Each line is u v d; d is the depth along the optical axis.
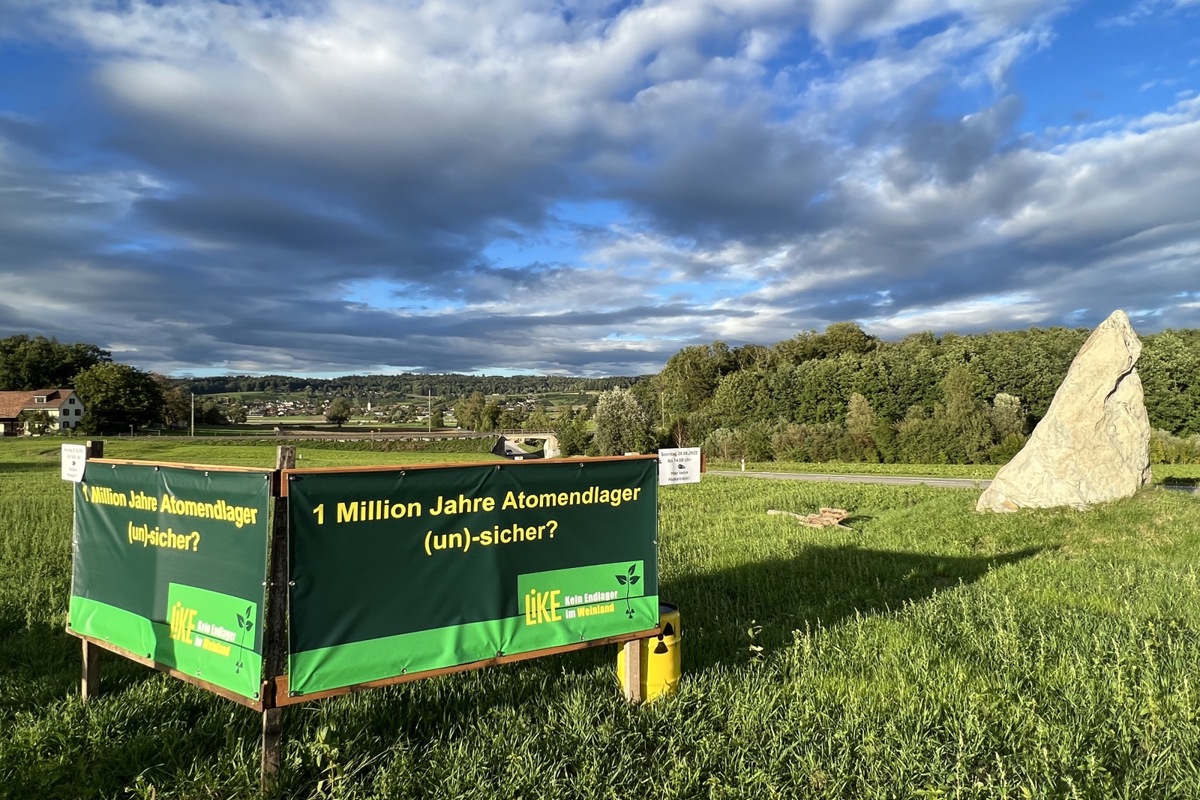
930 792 3.95
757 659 6.17
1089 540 12.84
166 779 4.33
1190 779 4.15
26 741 4.61
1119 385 16.09
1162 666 5.92
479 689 5.59
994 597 8.53
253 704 4.15
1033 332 87.81
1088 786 4.05
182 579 4.70
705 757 4.44
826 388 76.06
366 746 4.63
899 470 42.88
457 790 4.08
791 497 22.77
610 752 4.61
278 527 4.20
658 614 5.57
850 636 7.04
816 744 4.67
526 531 5.04
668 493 24.83
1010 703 5.21
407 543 4.59
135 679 5.93
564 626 5.18
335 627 4.33
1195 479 29.80
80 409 102.25
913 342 89.56
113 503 5.27
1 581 9.77
